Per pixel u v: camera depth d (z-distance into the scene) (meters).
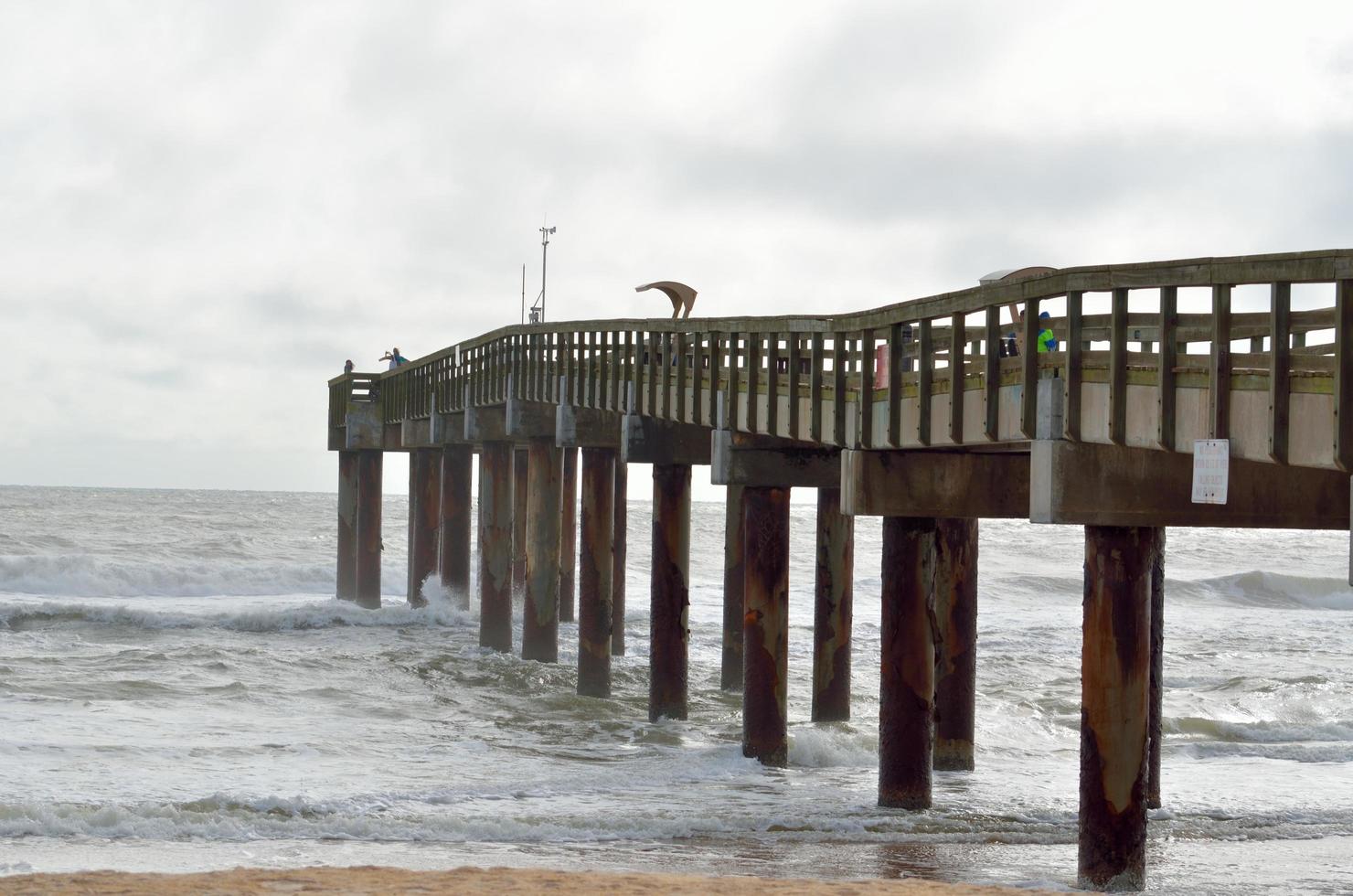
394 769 20.91
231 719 25.05
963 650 21.06
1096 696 13.55
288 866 14.95
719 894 11.91
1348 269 10.84
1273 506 13.31
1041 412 13.77
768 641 21.53
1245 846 16.91
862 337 17.48
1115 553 13.50
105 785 18.89
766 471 21.45
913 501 17.28
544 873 12.80
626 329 25.98
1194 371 12.27
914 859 15.90
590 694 28.67
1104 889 13.54
